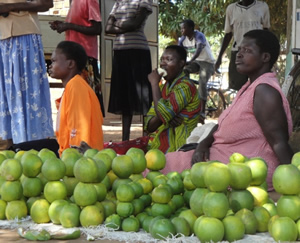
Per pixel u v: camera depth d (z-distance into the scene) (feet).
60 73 13.10
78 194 7.00
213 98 44.88
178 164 11.27
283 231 6.25
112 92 19.52
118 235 6.67
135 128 31.14
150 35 32.27
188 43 32.89
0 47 16.05
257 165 7.23
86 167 7.04
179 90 13.53
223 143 10.69
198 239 6.41
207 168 6.45
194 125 13.91
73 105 11.84
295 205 6.41
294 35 20.30
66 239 6.67
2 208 7.59
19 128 15.97
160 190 7.03
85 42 18.53
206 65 32.35
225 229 6.34
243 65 10.47
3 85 16.12
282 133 9.79
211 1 47.01
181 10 53.47
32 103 15.99
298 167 6.89
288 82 15.62
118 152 13.85
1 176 7.86
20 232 6.82
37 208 7.32
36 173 7.63
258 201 7.13
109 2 31.42
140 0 18.60
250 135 10.26
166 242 6.35
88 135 11.80
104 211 7.22
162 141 13.80
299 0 20.12
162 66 14.17
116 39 19.30
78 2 18.19
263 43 10.30
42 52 16.21
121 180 7.68
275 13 41.27
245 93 10.31
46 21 28.48
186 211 6.91
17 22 15.65
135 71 19.15
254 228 6.68
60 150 12.30
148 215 7.30
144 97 19.36
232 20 24.17
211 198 6.32
